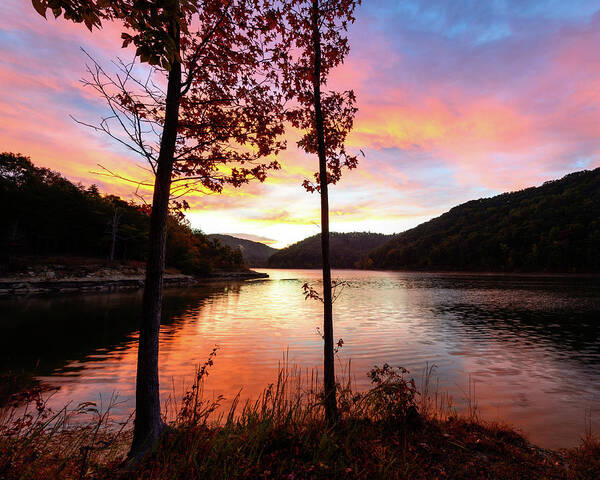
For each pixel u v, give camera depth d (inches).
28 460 139.8
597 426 261.9
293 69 216.5
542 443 229.0
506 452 191.0
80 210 2876.5
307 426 189.2
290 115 231.0
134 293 1635.1
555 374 415.2
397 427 212.4
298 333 689.0
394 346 569.3
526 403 315.6
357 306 1230.3
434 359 484.7
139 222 3127.5
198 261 3646.7
